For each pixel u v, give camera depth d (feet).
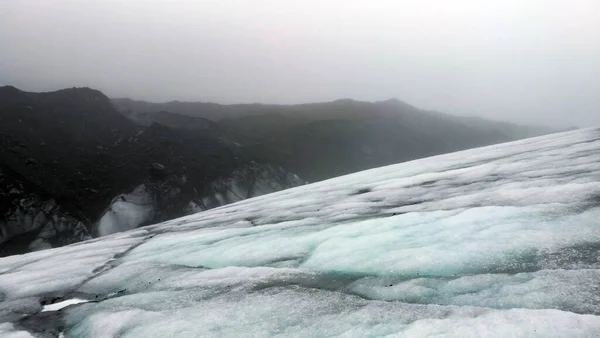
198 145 329.72
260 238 51.03
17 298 42.22
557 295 22.54
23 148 265.54
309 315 26.23
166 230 79.56
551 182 49.60
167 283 38.99
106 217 220.02
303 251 42.16
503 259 29.53
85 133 343.87
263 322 26.25
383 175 100.42
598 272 24.06
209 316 28.48
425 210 49.39
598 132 100.07
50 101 370.94
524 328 19.17
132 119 447.42
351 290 30.07
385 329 22.30
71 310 36.19
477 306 23.35
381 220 45.83
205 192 271.90
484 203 46.39
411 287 27.96
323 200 78.02
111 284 42.96
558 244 29.86
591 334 17.72
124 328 28.91
